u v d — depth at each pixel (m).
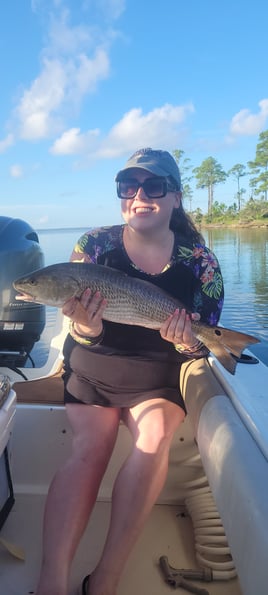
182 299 2.13
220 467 1.49
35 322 3.14
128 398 1.92
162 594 1.66
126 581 1.71
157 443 1.70
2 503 1.93
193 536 1.96
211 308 2.15
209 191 47.47
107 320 1.93
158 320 1.95
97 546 1.88
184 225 2.24
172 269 2.10
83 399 1.91
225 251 19.33
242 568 1.25
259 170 45.22
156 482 1.63
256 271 13.73
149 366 1.94
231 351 1.95
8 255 3.06
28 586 1.65
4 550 1.83
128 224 2.04
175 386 2.02
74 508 1.55
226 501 1.42
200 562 1.78
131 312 1.91
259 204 43.34
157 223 2.00
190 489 2.13
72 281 1.83
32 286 1.83
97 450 1.72
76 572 1.73
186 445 2.14
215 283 2.14
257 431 1.51
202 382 1.96
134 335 1.96
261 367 2.14
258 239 25.27
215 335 1.97
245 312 8.80
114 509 1.58
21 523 1.98
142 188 1.94
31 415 2.13
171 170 2.01
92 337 1.91
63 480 1.62
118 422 1.91
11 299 3.04
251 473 1.33
